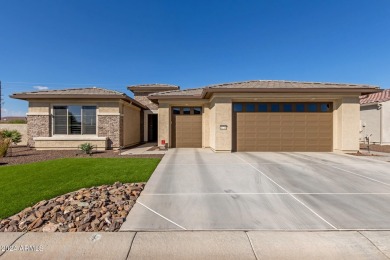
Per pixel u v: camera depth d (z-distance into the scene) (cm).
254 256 340
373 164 1030
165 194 612
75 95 1542
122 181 717
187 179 766
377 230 416
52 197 567
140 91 2625
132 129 1964
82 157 1226
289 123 1488
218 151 1427
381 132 1925
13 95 1545
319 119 1484
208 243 374
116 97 1562
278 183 722
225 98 1434
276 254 344
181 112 1789
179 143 1786
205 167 962
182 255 342
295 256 340
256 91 1390
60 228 414
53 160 1092
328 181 746
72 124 1603
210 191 640
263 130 1488
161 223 443
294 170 907
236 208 518
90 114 1605
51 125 1594
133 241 378
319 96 1414
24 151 1498
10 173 813
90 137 1579
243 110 1487
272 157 1238
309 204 543
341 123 1402
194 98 1684
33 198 552
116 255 342
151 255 342
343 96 1398
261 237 392
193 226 431
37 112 1583
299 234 402
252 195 607
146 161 1068
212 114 1566
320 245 367
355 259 332
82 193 591
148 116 2492
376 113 1984
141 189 651
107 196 573
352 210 506
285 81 1641
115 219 448
